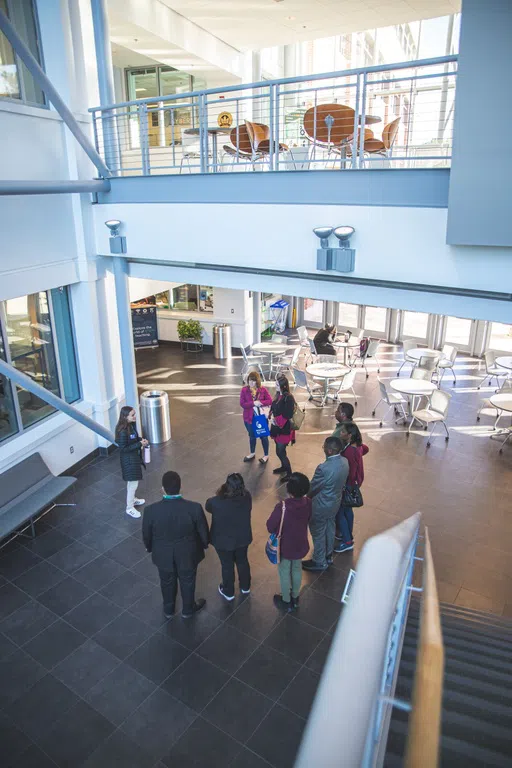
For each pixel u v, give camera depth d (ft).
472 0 14.88
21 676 17.04
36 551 23.07
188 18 36.24
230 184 23.47
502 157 15.98
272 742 14.89
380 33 55.93
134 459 24.85
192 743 14.88
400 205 19.65
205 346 54.75
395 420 36.83
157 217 26.17
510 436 33.96
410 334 59.06
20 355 26.84
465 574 21.49
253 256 23.72
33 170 25.14
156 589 20.86
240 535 18.88
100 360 30.91
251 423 30.14
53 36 25.41
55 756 14.57
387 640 2.41
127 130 46.83
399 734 6.20
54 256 26.99
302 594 20.44
